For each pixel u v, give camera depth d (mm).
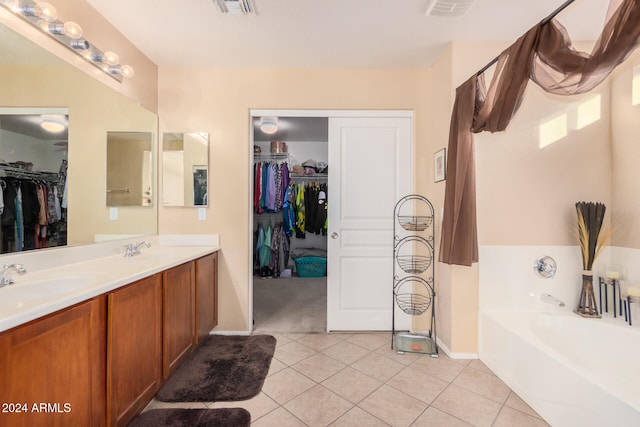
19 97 1393
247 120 2617
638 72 2018
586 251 2092
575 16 1903
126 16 1923
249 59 2480
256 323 2891
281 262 4879
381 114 2660
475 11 1875
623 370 1816
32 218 1459
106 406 1271
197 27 2043
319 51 2361
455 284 2213
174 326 1831
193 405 1653
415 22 1987
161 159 2582
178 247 2502
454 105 2141
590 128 2199
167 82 2586
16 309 923
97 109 1892
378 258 2703
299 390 1797
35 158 1479
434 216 2527
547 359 1556
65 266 1648
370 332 2688
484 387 1849
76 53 1721
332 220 2688
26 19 1416
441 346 2389
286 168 4559
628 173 2074
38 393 970
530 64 1471
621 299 2045
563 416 1453
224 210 2611
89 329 1177
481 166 2189
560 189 2199
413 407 1649
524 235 2197
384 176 2684
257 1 1780
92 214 1855
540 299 2195
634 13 1045
